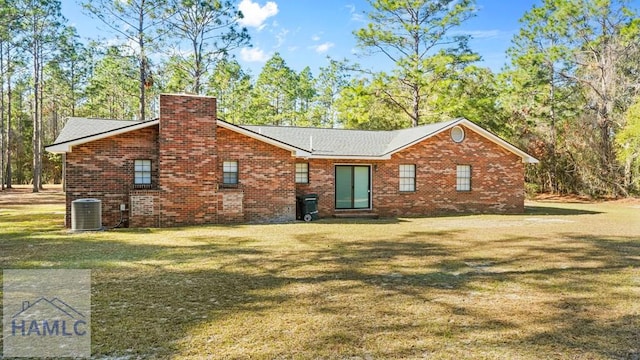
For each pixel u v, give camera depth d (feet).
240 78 110.73
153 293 19.38
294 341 13.94
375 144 63.00
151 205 44.29
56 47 104.47
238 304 17.90
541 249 31.48
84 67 114.93
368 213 57.52
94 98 125.39
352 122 105.19
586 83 92.43
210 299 18.57
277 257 28.09
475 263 26.53
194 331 14.76
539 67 95.20
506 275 23.35
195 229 42.27
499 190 63.98
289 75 150.71
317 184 55.93
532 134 102.37
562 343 13.87
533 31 96.58
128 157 44.91
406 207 59.57
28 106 151.02
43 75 116.37
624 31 83.41
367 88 95.20
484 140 63.26
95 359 12.55
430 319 16.17
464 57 92.48
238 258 27.66
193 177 45.91
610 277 22.93
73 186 43.14
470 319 16.19
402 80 93.40
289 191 51.06
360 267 25.22
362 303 18.17
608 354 13.01
